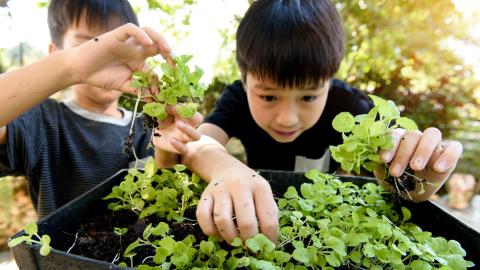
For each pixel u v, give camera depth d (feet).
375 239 0.84
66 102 1.84
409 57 3.58
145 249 0.86
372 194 1.03
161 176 1.07
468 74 3.69
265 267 0.64
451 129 3.77
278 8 1.44
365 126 0.79
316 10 1.46
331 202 0.96
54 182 1.64
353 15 3.29
